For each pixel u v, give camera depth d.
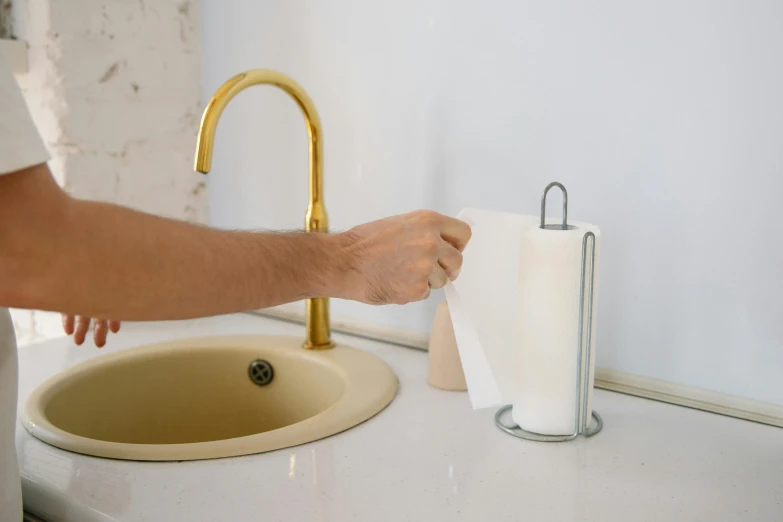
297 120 1.37
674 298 0.98
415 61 1.19
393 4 1.20
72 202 0.56
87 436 1.08
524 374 0.85
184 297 0.60
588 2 1.00
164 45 1.47
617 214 1.01
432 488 0.72
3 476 0.70
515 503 0.69
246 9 1.42
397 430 0.88
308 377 1.13
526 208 1.10
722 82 0.91
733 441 0.84
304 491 0.72
